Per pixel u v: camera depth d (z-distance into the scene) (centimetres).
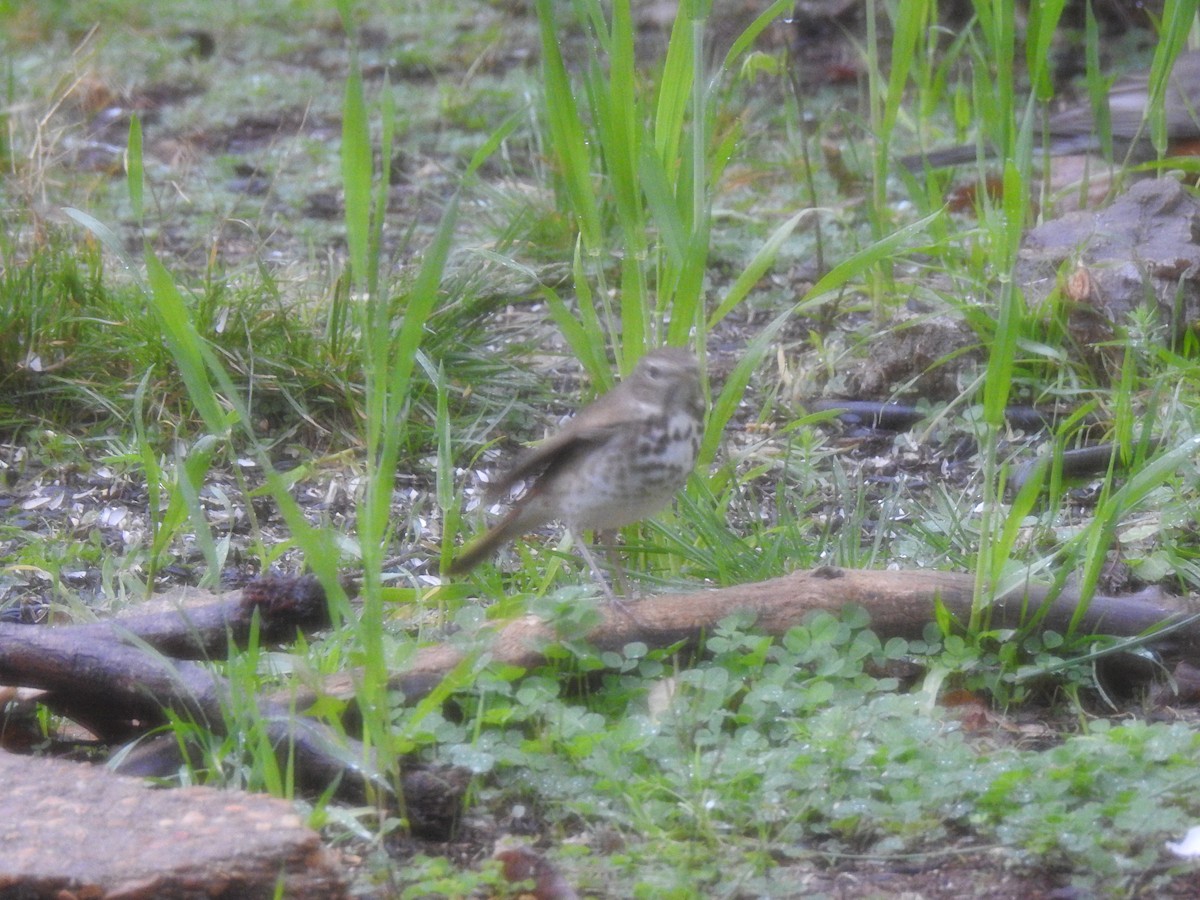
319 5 2662
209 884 582
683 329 905
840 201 1641
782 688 756
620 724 725
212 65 2334
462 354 1240
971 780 679
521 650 768
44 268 1270
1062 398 1209
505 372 1255
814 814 679
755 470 993
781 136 1925
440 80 2181
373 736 668
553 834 679
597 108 911
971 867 652
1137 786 674
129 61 2327
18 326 1224
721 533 917
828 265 1477
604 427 839
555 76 896
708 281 1491
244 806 628
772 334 927
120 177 1797
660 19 2364
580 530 862
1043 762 693
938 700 798
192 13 2619
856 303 1405
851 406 1226
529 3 2595
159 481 972
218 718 726
